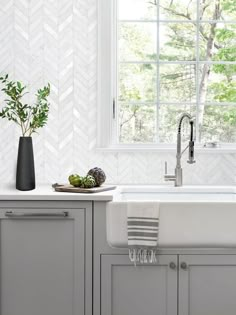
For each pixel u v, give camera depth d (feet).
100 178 12.19
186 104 13.73
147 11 13.66
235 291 11.22
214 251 11.18
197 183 13.46
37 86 13.35
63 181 13.48
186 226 11.02
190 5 13.69
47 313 11.40
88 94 13.39
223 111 13.76
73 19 13.29
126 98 13.75
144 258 11.03
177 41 13.71
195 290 11.24
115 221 11.06
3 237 11.34
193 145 12.52
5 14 13.24
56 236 11.32
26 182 11.91
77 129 13.43
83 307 11.34
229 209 10.98
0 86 13.29
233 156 13.42
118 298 11.30
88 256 11.27
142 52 13.69
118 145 13.52
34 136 13.41
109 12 13.19
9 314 11.43
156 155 13.46
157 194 12.63
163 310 11.26
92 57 13.35
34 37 13.30
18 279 11.37
